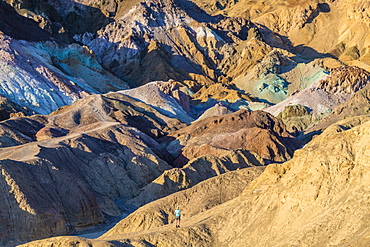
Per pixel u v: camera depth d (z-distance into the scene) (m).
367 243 73.56
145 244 96.88
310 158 96.75
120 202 188.25
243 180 142.62
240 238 93.19
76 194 166.88
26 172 165.62
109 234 133.38
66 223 156.75
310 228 82.12
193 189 141.38
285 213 91.19
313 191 89.56
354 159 89.94
